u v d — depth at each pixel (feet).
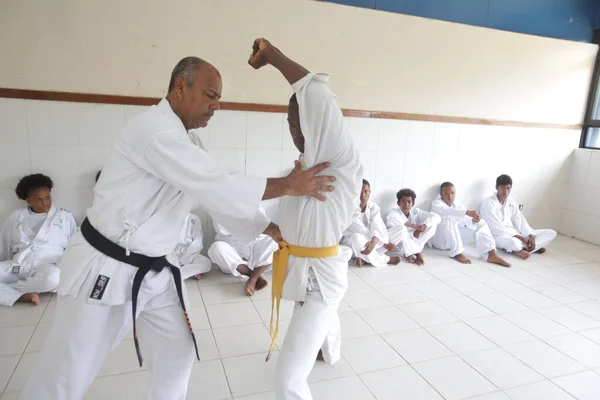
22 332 7.33
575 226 15.25
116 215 4.25
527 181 14.87
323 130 4.37
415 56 12.41
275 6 10.73
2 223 9.75
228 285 9.91
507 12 13.39
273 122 11.33
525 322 8.59
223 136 11.00
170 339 4.82
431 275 11.14
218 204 4.26
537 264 12.29
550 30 14.10
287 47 11.09
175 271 4.76
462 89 13.20
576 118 15.01
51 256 9.14
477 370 6.85
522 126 14.23
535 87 14.14
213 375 6.41
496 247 13.66
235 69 10.75
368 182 12.14
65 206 10.11
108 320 4.38
